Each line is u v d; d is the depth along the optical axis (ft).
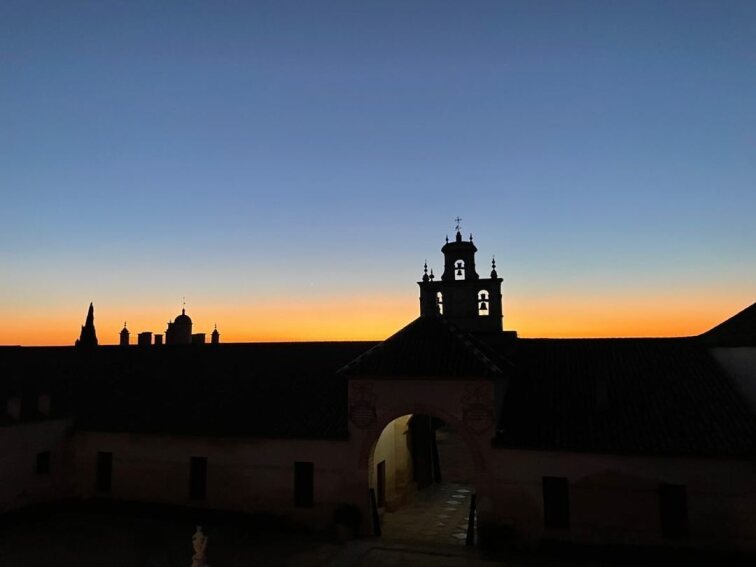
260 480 73.00
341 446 70.13
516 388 73.10
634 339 79.61
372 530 68.54
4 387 90.22
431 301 94.94
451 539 68.03
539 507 62.03
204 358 97.30
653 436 59.93
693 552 56.24
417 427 97.76
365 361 70.64
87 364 100.48
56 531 70.69
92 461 81.20
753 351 62.64
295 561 59.93
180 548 64.39
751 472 55.77
